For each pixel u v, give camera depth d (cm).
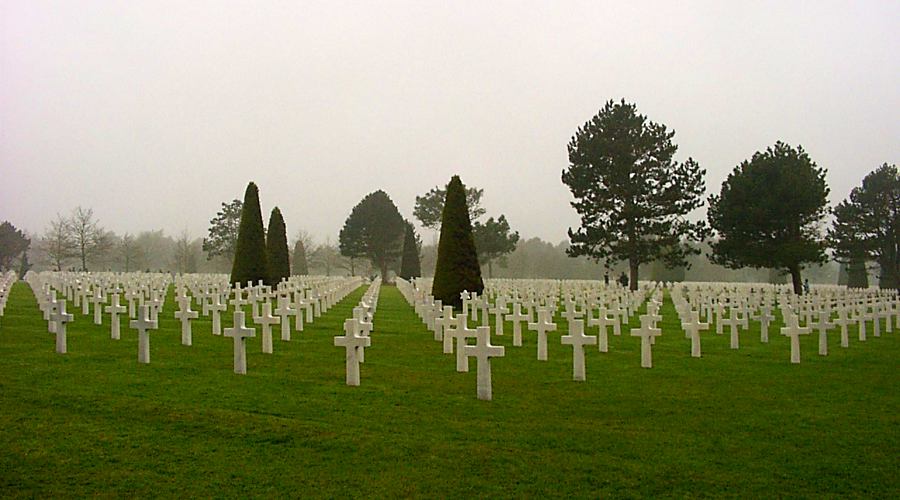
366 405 934
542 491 648
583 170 4297
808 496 646
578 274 9912
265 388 1016
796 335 1448
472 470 696
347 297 3656
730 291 3781
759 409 978
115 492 621
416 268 6681
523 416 908
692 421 904
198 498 614
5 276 3341
